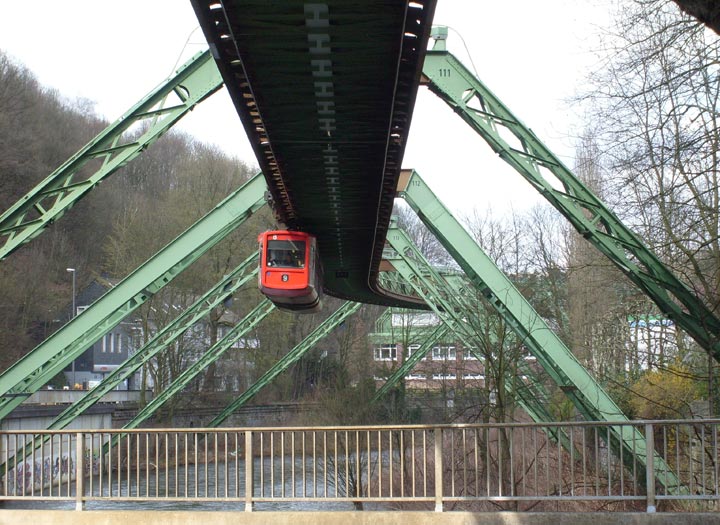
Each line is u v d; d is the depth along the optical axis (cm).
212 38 979
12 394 1870
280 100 1163
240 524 1197
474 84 1591
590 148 1964
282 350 6756
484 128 1597
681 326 1645
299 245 2320
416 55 1019
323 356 7169
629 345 2877
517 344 2525
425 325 5991
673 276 1600
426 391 5138
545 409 3284
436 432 1208
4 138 6481
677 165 1700
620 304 2648
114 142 1645
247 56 1013
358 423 4825
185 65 1616
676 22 1559
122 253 5956
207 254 6125
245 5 889
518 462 2331
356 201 1842
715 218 1700
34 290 6197
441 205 1916
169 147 9619
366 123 1255
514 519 1152
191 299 6184
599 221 1655
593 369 3238
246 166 8150
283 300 2555
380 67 1049
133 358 3441
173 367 5844
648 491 1159
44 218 1641
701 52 1552
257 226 6294
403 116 1234
